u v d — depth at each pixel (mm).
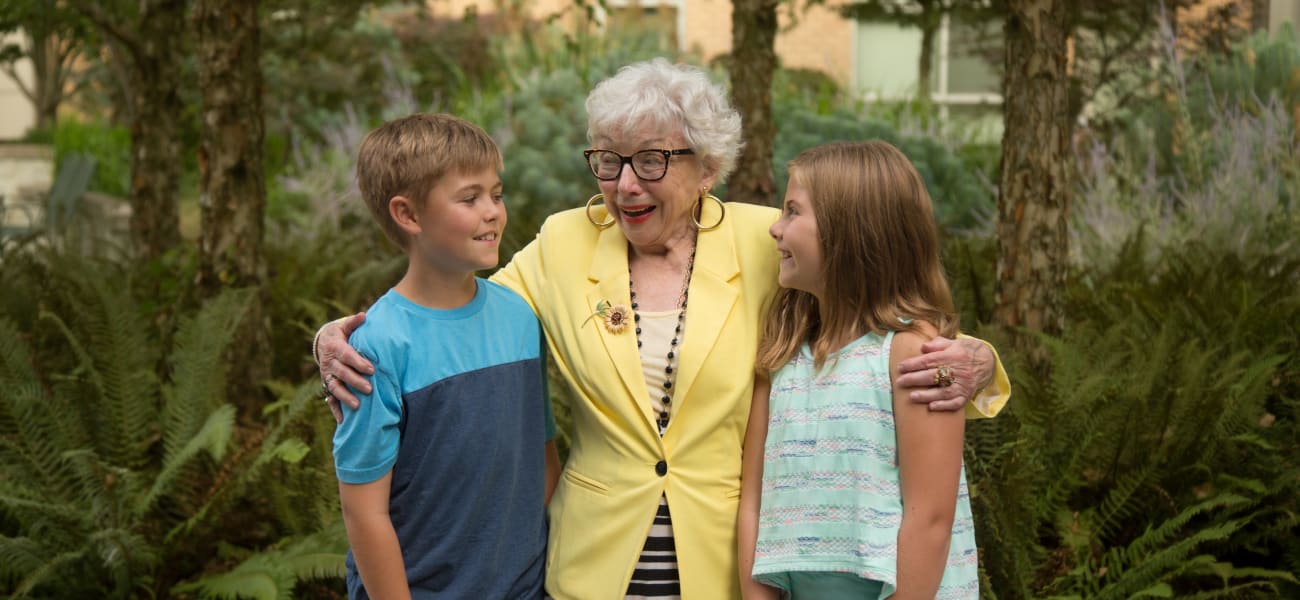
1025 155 3426
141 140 5629
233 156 3980
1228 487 3029
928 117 8484
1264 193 5059
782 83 9234
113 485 3156
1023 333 3434
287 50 10188
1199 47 7719
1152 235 5172
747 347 1963
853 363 1793
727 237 2062
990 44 9820
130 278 5039
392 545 1747
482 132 1797
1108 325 4082
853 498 1742
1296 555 2951
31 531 3033
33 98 13680
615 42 9156
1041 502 3059
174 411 3459
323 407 3352
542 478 1973
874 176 1791
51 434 3314
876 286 1799
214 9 3910
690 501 1919
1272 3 7973
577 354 2004
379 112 9992
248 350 3975
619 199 1959
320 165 7785
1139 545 2889
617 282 2033
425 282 1832
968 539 1831
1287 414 3367
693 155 1971
